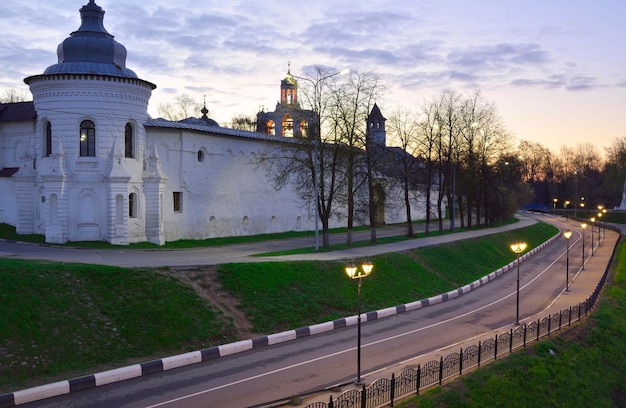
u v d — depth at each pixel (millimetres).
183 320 21391
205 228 44906
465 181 67812
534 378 20562
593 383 22562
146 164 39406
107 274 22375
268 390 16656
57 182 35562
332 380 17703
